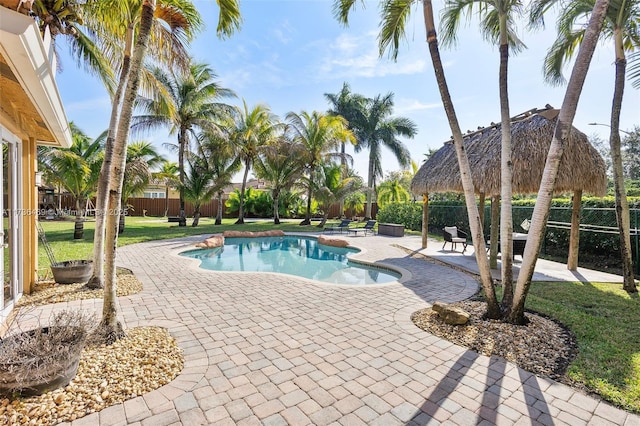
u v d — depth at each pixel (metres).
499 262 9.00
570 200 10.30
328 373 3.08
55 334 2.88
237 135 21.12
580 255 9.62
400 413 2.51
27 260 5.34
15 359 2.55
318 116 21.00
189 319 4.41
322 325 4.30
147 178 13.33
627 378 3.02
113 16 5.65
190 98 17.84
